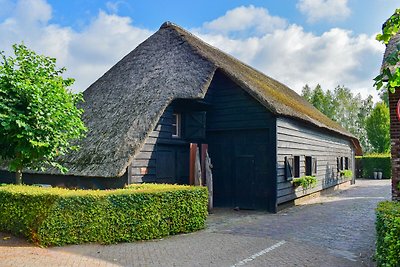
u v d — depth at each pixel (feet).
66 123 32.01
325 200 55.21
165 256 22.88
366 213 41.68
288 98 60.80
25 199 26.09
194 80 41.24
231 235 29.32
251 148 44.14
